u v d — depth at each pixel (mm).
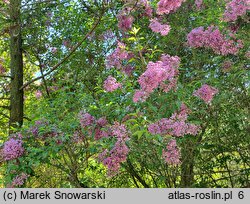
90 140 4422
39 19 6711
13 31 6566
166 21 5270
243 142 5168
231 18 4520
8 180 4230
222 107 4746
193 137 4168
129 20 5172
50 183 5176
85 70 6109
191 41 4746
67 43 6594
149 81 3783
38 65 6918
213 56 4988
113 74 5195
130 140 3926
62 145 4316
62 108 4680
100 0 6195
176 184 5105
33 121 4539
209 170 5402
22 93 6766
